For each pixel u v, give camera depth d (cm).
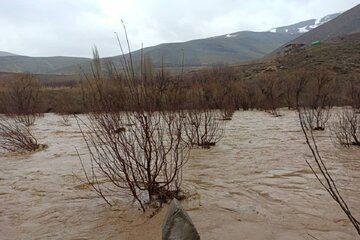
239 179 537
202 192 470
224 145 866
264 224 358
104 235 346
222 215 385
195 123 870
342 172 559
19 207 445
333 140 898
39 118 2320
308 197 439
